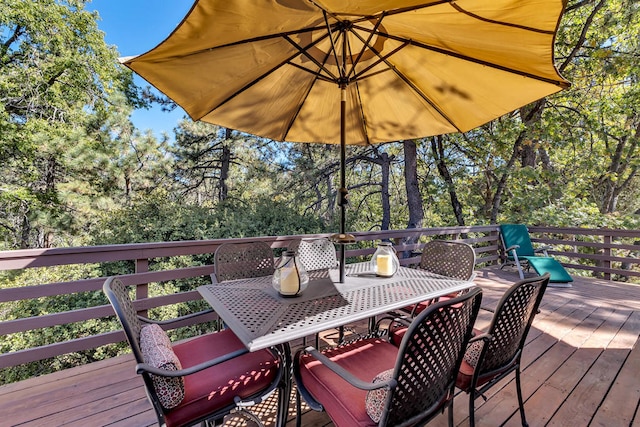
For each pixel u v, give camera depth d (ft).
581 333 9.18
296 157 28.14
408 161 23.65
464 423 5.54
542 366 7.40
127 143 26.58
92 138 25.30
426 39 5.47
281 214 26.02
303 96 7.50
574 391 6.44
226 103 6.68
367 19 5.27
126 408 5.82
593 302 11.96
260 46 5.45
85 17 26.63
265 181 29.30
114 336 7.70
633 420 5.60
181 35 4.39
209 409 4.06
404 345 3.32
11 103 23.94
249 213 25.48
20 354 6.67
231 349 5.15
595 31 21.50
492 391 6.45
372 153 27.48
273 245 9.73
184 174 30.96
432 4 3.99
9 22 23.18
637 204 36.17
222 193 31.01
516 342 5.16
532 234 19.95
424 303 7.41
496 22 4.42
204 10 3.97
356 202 31.81
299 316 4.52
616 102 22.54
